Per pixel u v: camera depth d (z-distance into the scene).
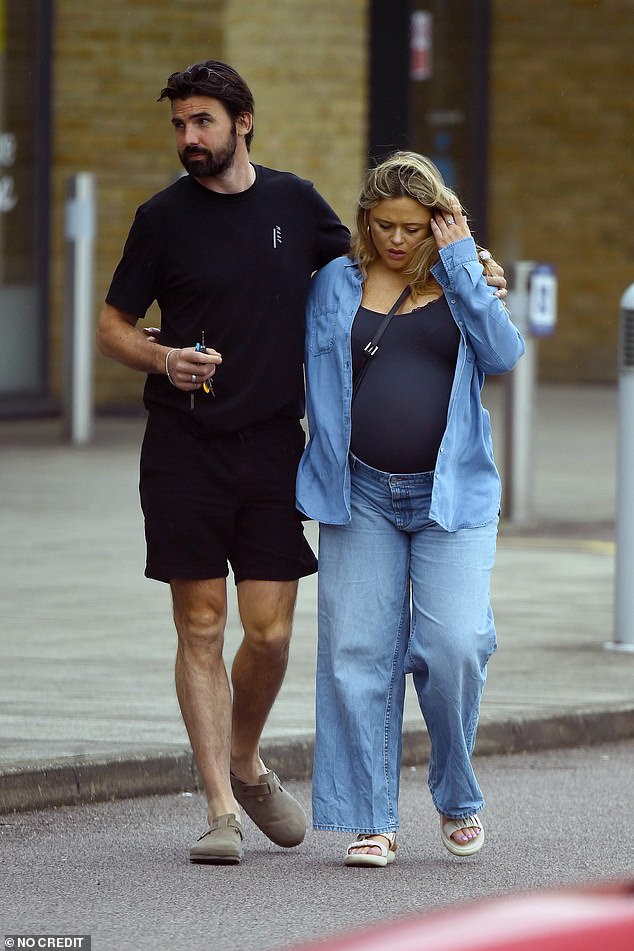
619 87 53.16
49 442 38.50
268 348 13.02
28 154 42.12
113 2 41.97
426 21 52.12
